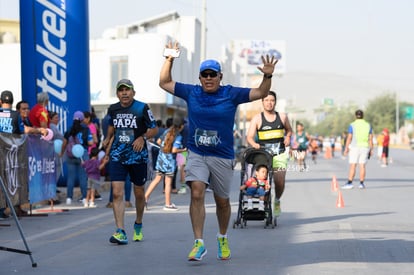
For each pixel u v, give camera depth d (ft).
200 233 42.75
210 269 41.11
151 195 97.91
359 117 108.17
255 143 60.54
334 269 40.93
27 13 94.89
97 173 78.95
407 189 106.73
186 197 94.38
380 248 48.47
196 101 42.29
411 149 501.97
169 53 43.11
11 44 208.03
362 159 108.17
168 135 75.97
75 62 96.43
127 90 50.57
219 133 42.14
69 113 96.17
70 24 95.91
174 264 42.83
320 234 55.62
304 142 161.07
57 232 57.93
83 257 45.55
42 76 95.09
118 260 44.39
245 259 44.39
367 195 95.40
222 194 43.42
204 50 184.24
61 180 96.63
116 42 214.69
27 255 46.47
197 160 42.60
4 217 67.51
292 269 40.96
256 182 59.16
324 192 100.37
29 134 67.15
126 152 50.62
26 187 65.57
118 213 51.01
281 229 58.90
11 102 65.77
